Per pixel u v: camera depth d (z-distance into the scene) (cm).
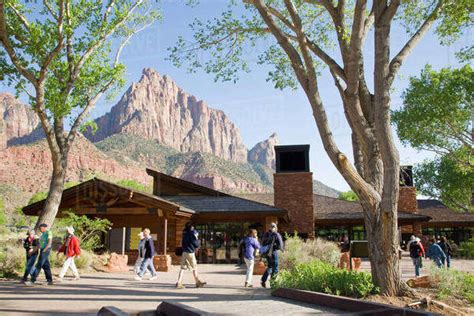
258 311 483
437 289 878
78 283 1105
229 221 2438
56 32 1492
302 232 2670
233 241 2412
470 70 2761
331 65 951
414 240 1495
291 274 1038
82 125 1622
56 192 1509
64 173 1544
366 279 848
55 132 1561
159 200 2003
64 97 1492
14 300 775
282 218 2481
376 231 834
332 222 2994
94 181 2056
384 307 317
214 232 2431
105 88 1658
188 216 2234
